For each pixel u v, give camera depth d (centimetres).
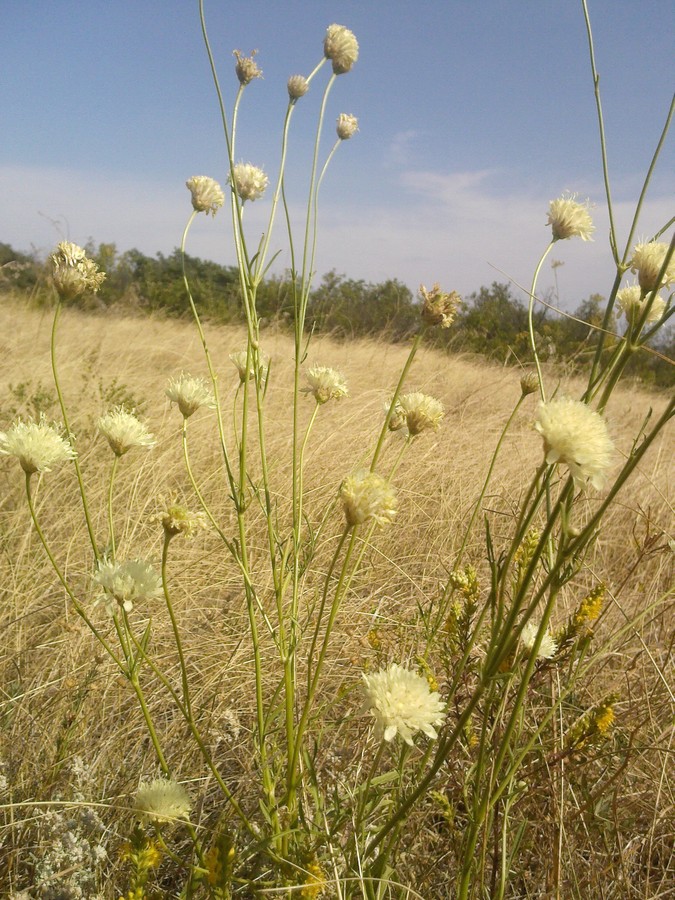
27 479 147
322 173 182
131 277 1597
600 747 197
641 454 106
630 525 384
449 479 430
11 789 190
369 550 341
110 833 186
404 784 183
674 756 206
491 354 1002
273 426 483
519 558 183
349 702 242
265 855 159
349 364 738
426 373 730
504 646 119
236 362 183
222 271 1666
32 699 233
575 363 704
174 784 151
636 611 290
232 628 278
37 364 573
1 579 291
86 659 250
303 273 173
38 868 167
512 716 129
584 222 180
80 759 191
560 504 113
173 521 142
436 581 325
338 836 160
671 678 236
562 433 112
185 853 191
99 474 386
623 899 173
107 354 676
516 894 182
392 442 437
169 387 172
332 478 391
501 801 168
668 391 979
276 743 199
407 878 170
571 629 172
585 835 185
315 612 291
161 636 275
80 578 313
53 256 161
